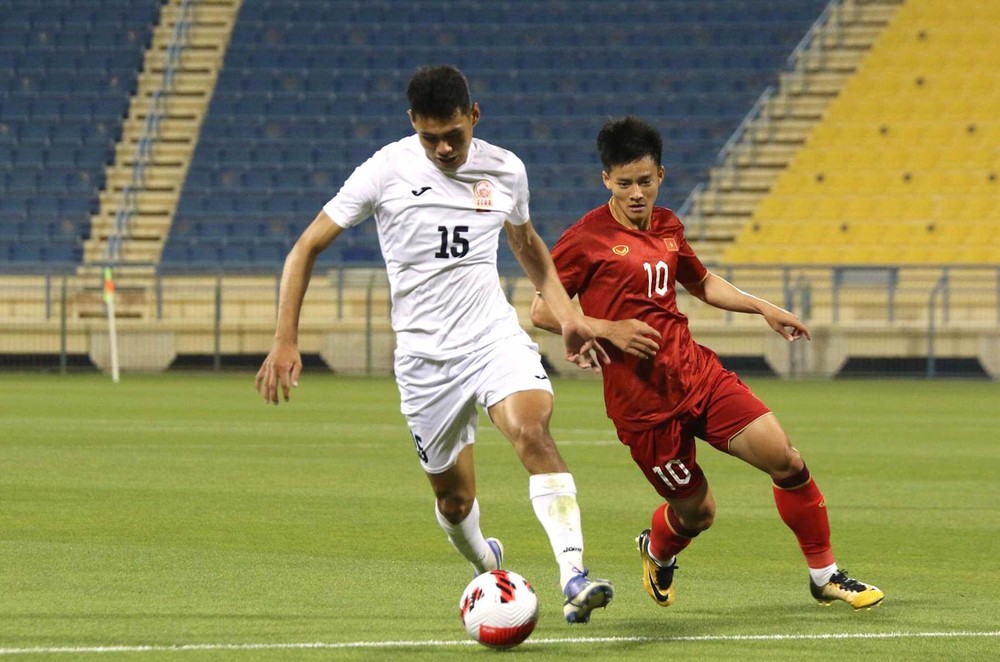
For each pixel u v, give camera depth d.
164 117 137.38
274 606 23.08
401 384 22.34
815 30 139.88
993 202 123.62
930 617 22.83
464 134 21.02
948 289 109.06
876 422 69.06
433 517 35.06
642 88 141.25
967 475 46.25
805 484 22.94
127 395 86.62
